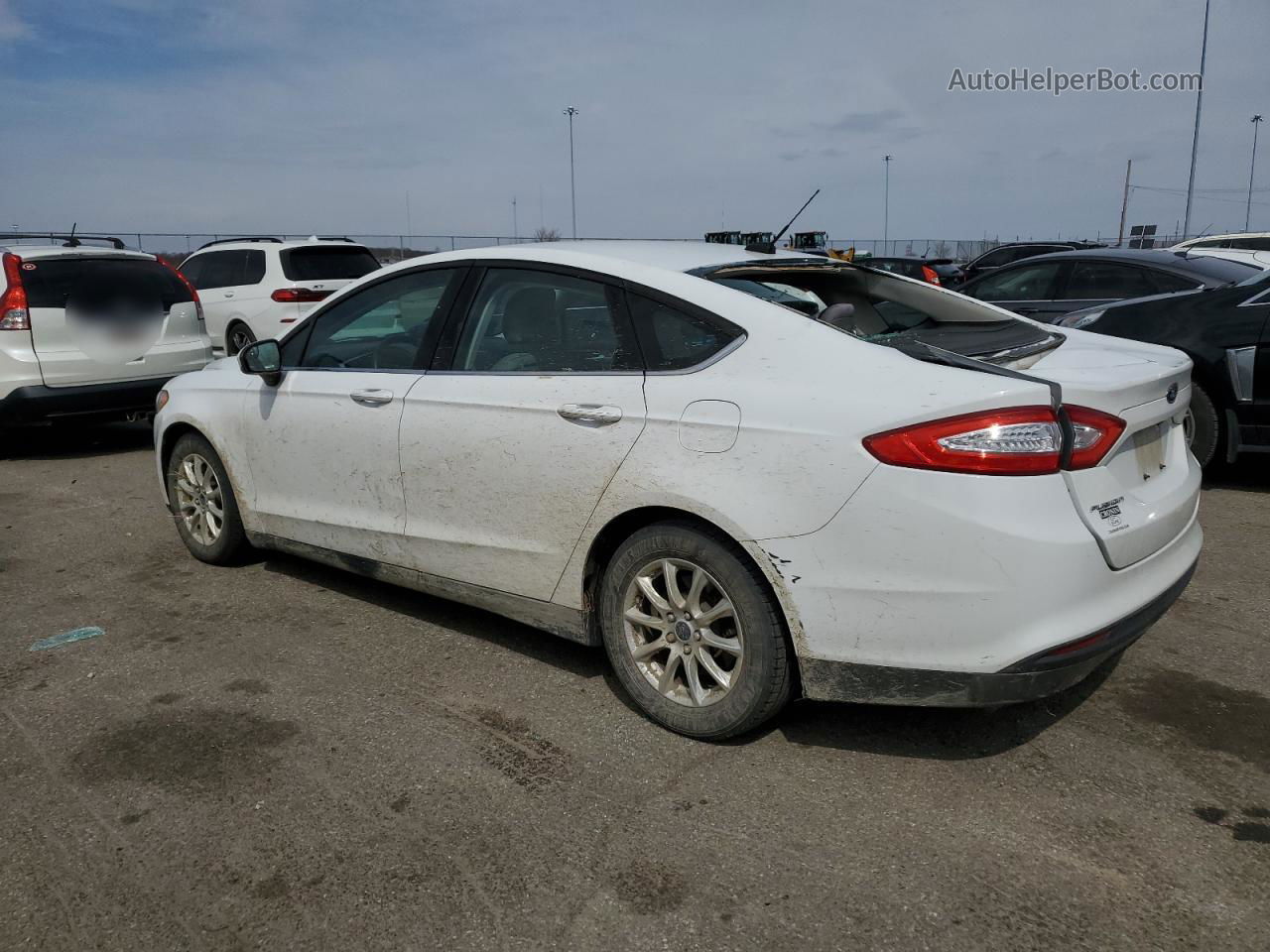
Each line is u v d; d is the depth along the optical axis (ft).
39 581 15.70
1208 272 24.61
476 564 11.80
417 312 12.63
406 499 12.43
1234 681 11.24
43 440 28.99
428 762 9.94
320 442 13.46
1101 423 8.75
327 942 7.41
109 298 25.34
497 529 11.44
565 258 11.23
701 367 9.82
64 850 8.59
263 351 13.80
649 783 9.45
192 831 8.83
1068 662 8.46
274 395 14.15
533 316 11.34
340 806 9.18
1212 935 7.24
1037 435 8.34
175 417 15.89
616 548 10.71
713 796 9.20
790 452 8.98
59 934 7.55
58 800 9.36
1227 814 8.73
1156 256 26.04
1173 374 9.89
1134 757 9.70
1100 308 21.12
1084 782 9.27
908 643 8.68
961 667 8.54
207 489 15.98
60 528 18.85
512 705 11.12
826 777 9.46
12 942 7.47
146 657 12.62
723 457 9.37
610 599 10.61
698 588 9.87
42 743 10.46
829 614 8.93
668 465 9.72
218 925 7.63
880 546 8.62
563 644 12.84
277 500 14.48
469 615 13.87
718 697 9.92
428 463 12.00
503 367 11.51
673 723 10.28
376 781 9.59
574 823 8.83
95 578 15.78
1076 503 8.52
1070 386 8.62
